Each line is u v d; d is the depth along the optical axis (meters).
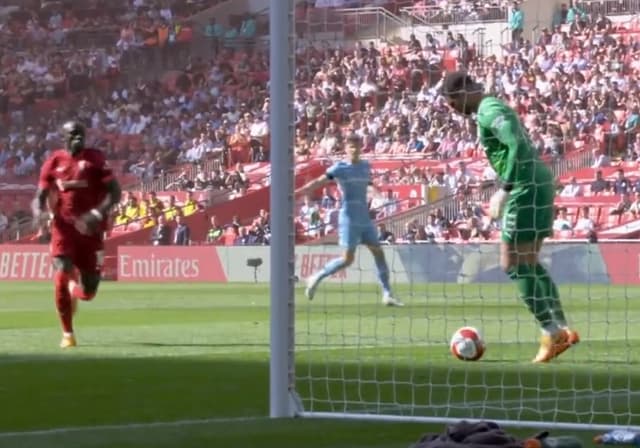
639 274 45.00
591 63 44.91
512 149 17.73
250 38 75.44
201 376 17.44
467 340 18.23
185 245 58.31
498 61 44.12
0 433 12.17
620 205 46.12
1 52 79.12
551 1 47.75
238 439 11.79
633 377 17.03
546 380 16.66
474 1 49.25
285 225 13.59
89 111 75.94
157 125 73.06
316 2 48.94
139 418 13.30
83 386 16.31
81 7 80.31
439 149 47.66
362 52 48.62
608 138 45.41
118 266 57.41
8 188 71.94
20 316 31.92
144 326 27.56
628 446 11.27
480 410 14.05
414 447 8.74
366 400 15.02
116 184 22.30
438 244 45.19
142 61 77.38
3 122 76.19
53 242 22.25
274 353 13.43
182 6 78.12
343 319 28.28
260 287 48.44
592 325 26.70
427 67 46.94
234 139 67.31
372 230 30.89
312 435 12.05
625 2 46.84
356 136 30.75
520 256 18.09
